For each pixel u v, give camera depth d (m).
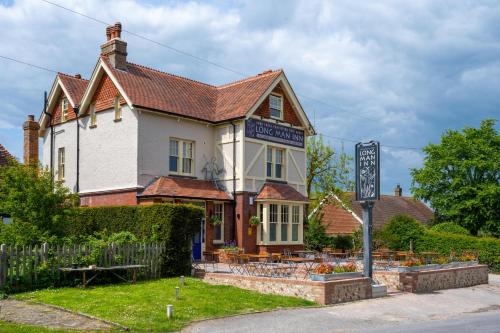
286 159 31.38
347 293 17.70
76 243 19.20
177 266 20.08
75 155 29.72
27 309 13.62
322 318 14.62
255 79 31.84
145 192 25.69
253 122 29.34
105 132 27.91
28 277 16.31
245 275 19.52
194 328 12.59
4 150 29.59
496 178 41.28
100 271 17.62
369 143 19.66
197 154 28.89
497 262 32.56
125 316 13.13
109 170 27.45
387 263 25.16
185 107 28.73
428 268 22.56
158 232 20.09
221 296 16.33
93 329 11.81
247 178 28.77
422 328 13.80
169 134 27.58
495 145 41.97
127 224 21.31
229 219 28.61
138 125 26.12
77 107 29.48
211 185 28.94
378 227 48.12
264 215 28.88
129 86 27.03
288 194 30.30
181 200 26.41
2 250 15.73
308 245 32.88
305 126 32.81
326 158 41.31
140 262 18.89
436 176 42.25
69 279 17.20
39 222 18.98
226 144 29.36
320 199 40.94
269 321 13.78
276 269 20.41
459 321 15.45
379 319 15.20
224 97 31.75
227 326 12.96
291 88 31.64
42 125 32.34
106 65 27.67
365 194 19.58
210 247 27.55
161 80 30.08
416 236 35.44
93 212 22.81
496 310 18.73
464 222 41.16
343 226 42.88
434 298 19.98
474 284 25.00
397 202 56.53
